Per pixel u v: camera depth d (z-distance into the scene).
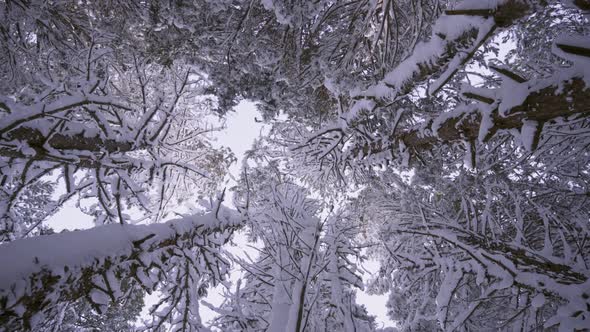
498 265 5.07
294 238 5.81
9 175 3.78
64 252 2.71
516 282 4.78
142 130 4.68
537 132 2.71
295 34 5.85
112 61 6.93
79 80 3.78
